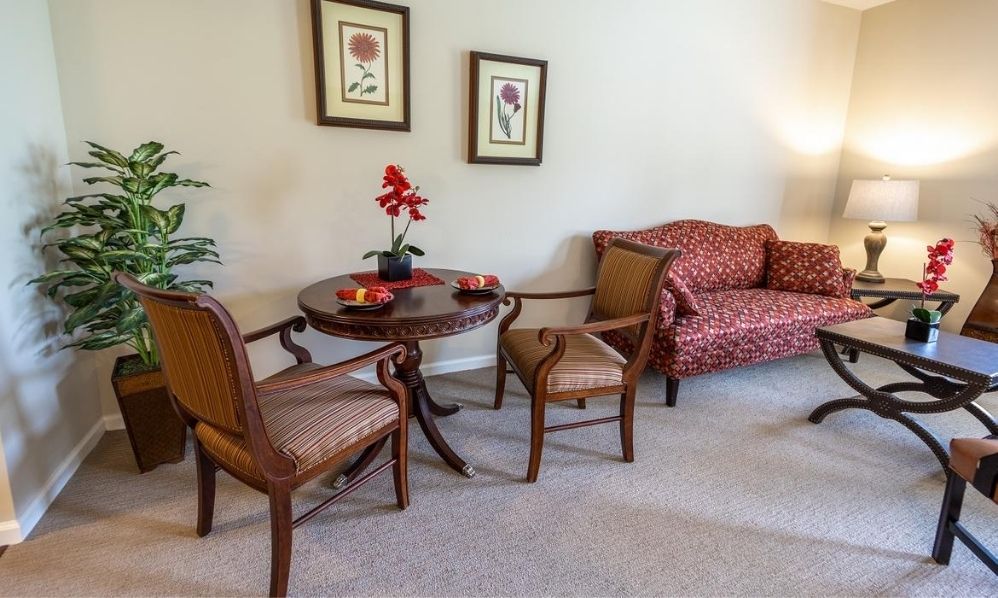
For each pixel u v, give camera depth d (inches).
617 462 79.0
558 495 70.4
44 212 69.6
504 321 92.0
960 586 55.8
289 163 89.0
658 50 116.2
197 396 48.4
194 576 55.2
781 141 139.2
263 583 54.6
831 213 153.9
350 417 56.4
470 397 101.1
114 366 79.1
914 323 81.9
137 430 71.6
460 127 100.6
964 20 119.2
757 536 63.2
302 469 50.6
